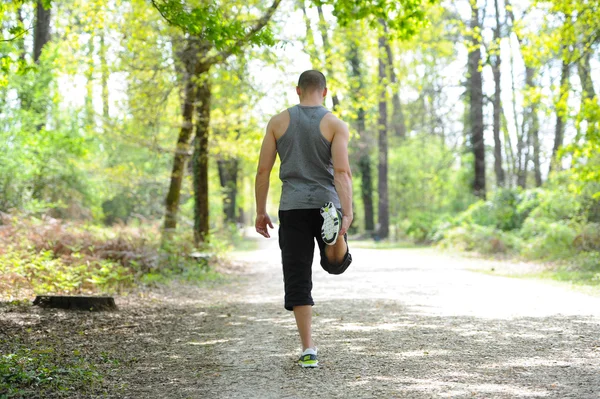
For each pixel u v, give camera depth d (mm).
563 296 8461
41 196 19625
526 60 13875
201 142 15969
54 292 8734
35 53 20000
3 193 16281
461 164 33375
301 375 4309
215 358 4973
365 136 34406
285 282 4613
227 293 10016
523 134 32875
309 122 4605
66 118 19781
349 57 15742
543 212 18359
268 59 13633
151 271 11898
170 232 14891
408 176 36125
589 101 12906
